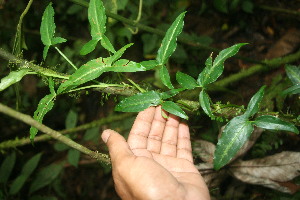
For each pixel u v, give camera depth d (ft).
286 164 1.32
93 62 0.93
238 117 0.97
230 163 1.38
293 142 1.55
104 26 0.97
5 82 0.95
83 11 1.82
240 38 1.95
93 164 1.85
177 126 1.15
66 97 1.81
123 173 0.92
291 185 1.34
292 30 1.87
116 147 0.98
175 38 0.96
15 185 1.52
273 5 1.97
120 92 1.11
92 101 1.92
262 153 1.48
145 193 0.86
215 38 1.97
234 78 1.70
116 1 1.38
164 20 1.93
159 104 1.09
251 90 1.77
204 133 1.56
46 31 1.03
